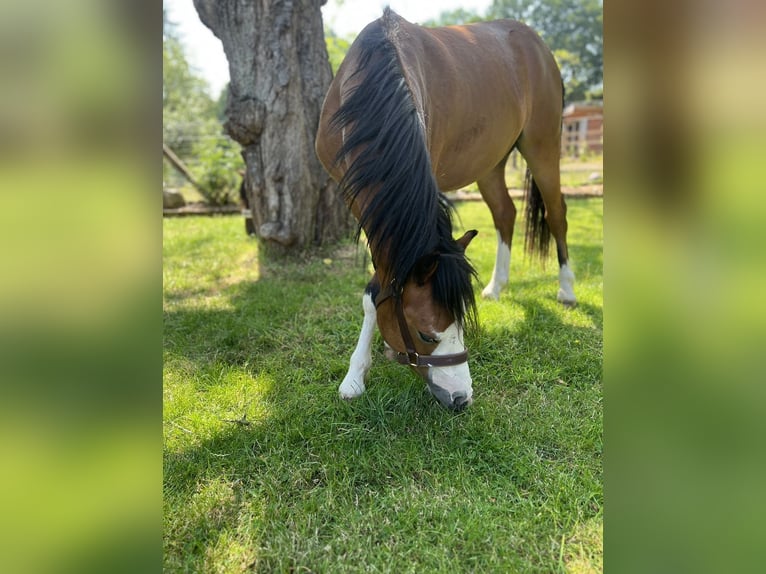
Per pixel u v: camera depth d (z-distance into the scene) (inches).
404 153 63.4
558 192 120.9
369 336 85.7
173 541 58.5
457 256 63.0
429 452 72.0
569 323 110.5
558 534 58.4
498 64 100.4
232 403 84.9
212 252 174.4
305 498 64.4
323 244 163.9
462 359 66.5
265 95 145.4
